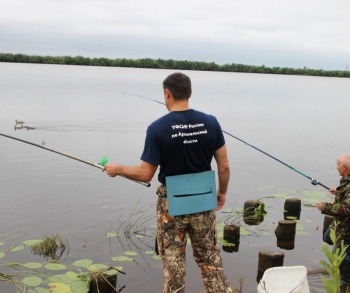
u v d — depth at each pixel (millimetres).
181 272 3426
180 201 3404
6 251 6105
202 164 3473
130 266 5750
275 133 18609
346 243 4750
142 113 24188
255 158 13188
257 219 7758
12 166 10914
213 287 3498
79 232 6875
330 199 9062
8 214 7590
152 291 5156
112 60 103750
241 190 9641
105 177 10141
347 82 95000
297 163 12734
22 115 20781
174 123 3387
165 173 3434
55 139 14898
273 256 5445
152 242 6551
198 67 105875
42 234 6777
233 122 21875
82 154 12727
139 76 76188
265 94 44750
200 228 3455
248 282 5352
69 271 5430
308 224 7508
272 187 9945
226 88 52031
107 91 39312
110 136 15992
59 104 26672
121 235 6793
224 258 6047
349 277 4707
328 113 28469
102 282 4988
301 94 47406
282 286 4227
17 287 4949
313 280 5246
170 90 3465
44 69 91562
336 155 14258
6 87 39031
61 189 9125
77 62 109500
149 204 8367
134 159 12477
